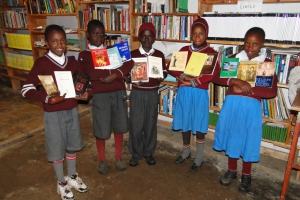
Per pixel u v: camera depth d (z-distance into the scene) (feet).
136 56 6.77
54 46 5.11
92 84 6.30
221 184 6.90
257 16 6.70
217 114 8.41
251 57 5.88
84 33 11.21
